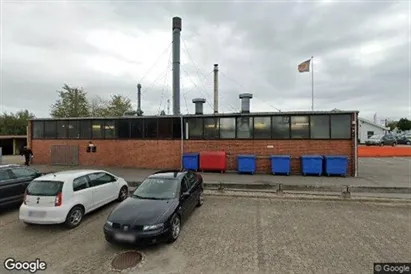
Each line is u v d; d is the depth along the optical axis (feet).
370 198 29.14
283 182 38.09
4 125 149.18
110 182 27.84
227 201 29.43
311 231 20.24
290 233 19.88
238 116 49.08
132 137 55.21
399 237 18.94
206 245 17.94
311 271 14.44
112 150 56.44
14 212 26.45
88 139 58.03
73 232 20.80
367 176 43.04
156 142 53.67
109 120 56.65
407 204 27.55
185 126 51.96
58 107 127.65
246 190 32.76
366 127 160.86
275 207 26.91
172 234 18.25
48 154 60.39
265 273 14.32
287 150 46.75
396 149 86.28
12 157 89.40
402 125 232.12
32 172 29.94
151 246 17.90
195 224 22.00
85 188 23.73
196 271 14.64
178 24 70.85
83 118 57.57
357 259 15.72
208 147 50.67
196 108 55.01
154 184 22.62
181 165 51.70
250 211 25.57
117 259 16.21
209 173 46.60
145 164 54.34
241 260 15.80
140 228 16.88
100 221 23.31
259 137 48.11
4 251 17.66
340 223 21.94
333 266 14.96
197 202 26.45
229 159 49.49
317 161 43.21
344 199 29.25
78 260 16.20
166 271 14.69
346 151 44.21
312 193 31.09
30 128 61.82
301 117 46.26
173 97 70.54
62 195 21.16
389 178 40.93
